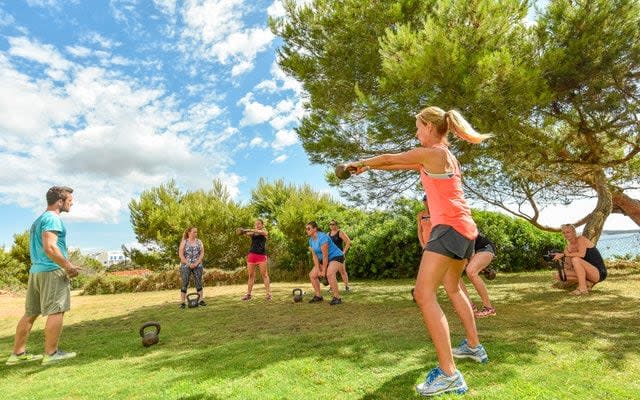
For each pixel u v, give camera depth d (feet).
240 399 9.04
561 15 23.50
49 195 14.87
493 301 21.98
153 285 49.01
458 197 9.11
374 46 26.12
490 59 18.71
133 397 9.64
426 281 8.82
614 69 23.76
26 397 10.14
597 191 33.40
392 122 21.98
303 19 29.84
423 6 25.58
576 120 26.13
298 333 15.80
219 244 63.00
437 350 8.68
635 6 22.70
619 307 18.92
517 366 10.26
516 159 24.70
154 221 63.52
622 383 9.12
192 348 14.51
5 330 22.81
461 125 9.52
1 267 70.44
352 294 28.81
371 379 9.80
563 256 25.13
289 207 54.13
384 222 44.75
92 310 29.37
